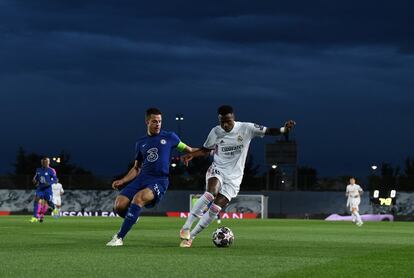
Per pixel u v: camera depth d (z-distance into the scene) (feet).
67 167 299.99
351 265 38.58
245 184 223.92
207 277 31.99
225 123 52.70
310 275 33.30
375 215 205.26
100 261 38.50
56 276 31.73
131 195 51.88
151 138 52.21
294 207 212.43
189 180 220.84
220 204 52.37
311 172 277.85
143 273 33.14
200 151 53.47
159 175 51.88
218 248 50.34
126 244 53.31
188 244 51.13
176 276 32.19
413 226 122.11
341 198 209.87
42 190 118.01
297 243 59.00
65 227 91.81
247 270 35.04
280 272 34.37
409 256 45.50
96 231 78.84
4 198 212.64
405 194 204.64
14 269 34.32
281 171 220.02
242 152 53.11
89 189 216.33
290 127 52.01
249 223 130.21
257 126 52.95
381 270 36.14
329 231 89.86
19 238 62.44
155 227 96.27
